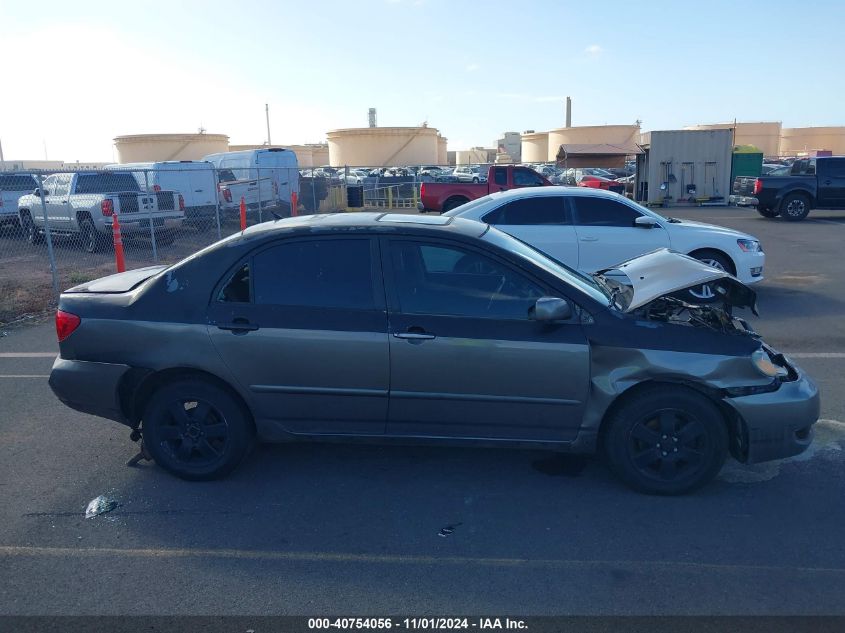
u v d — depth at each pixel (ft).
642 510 13.97
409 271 14.46
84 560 12.26
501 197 32.27
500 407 14.28
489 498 14.49
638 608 10.85
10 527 13.41
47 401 20.65
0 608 10.94
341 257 14.57
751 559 12.20
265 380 14.51
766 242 54.29
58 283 41.14
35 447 17.20
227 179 75.72
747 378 13.97
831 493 14.65
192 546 12.71
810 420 14.29
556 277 14.43
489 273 14.40
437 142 169.58
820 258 46.19
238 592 11.32
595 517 13.69
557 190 32.42
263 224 15.89
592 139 173.06
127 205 52.31
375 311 14.28
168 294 14.82
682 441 14.29
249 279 14.65
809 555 12.32
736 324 15.67
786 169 73.82
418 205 95.61
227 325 14.40
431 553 12.44
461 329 14.03
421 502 14.34
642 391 14.17
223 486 15.08
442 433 14.64
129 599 11.16
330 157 167.22
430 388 14.21
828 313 31.07
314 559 12.26
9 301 35.60
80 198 52.60
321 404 14.58
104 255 52.70
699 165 89.15
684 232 31.71
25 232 59.00
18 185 62.39
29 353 26.45
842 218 73.15
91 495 14.69
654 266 16.22
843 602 10.99
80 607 10.96
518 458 16.43
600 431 14.61
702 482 14.43
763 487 14.94
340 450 16.89
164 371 14.75
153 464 16.19
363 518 13.70
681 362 13.84
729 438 14.76
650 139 88.74
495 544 12.73
